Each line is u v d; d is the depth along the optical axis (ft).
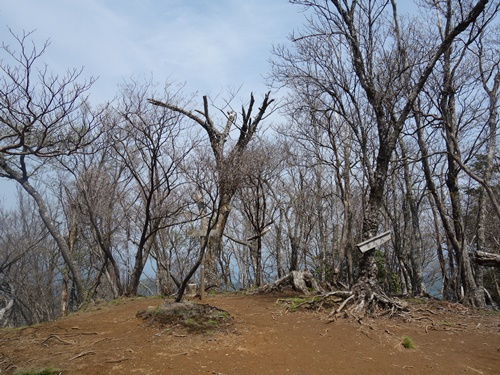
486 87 38.63
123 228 42.50
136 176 32.27
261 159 41.75
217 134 37.14
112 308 26.18
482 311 30.35
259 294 31.53
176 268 69.15
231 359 15.62
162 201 33.55
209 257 37.45
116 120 34.27
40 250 59.31
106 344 16.90
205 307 20.71
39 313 63.31
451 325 24.04
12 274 56.75
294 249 48.11
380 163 28.37
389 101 30.53
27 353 15.87
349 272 39.06
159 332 18.33
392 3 36.04
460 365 17.06
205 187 28.40
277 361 15.76
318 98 41.32
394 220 53.36
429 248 79.30
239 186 36.45
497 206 27.07
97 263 54.54
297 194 61.57
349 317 23.45
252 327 19.97
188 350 16.28
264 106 39.19
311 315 23.93
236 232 76.23
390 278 54.08
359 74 30.09
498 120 44.52
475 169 51.62
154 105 32.24
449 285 40.70
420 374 15.74
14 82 21.74
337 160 40.68
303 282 31.94
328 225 74.23
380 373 15.47
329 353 17.21
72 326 20.10
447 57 37.47
